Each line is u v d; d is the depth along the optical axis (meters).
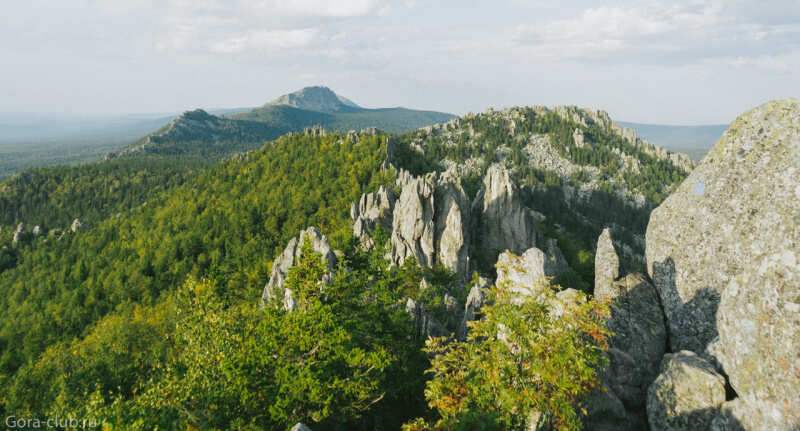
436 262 108.69
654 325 21.64
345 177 198.75
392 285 64.56
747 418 14.15
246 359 26.02
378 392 30.52
